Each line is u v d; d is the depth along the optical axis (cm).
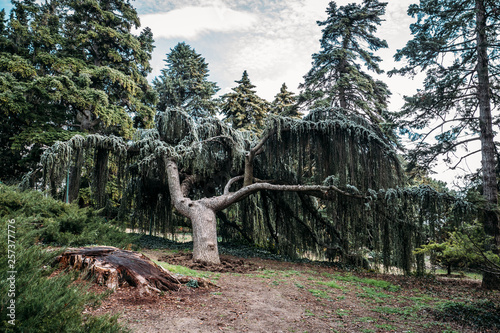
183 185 1579
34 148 1894
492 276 1130
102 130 2434
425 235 1270
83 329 252
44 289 244
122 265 592
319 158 1343
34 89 1770
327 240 1673
